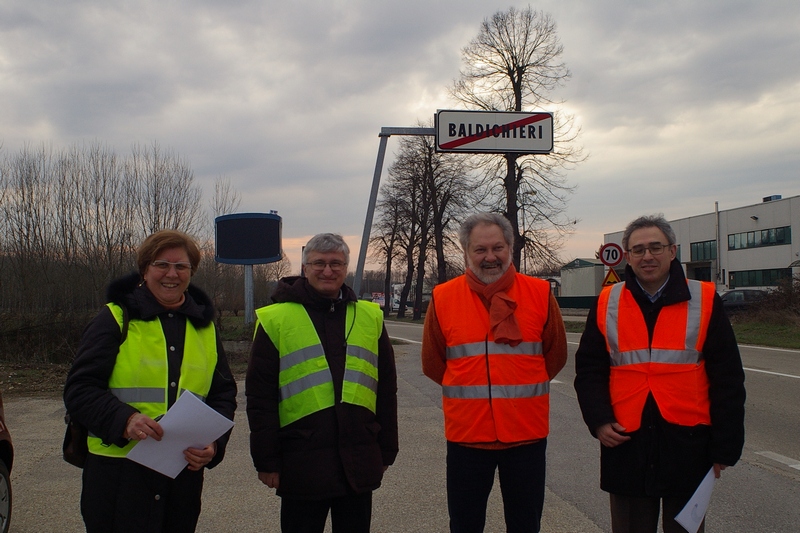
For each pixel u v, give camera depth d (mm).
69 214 19141
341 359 3012
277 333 2975
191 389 2697
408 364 13758
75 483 5133
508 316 3150
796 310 20297
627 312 3092
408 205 39500
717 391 2893
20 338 14922
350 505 2982
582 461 5691
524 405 3123
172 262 2719
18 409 8453
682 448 2902
